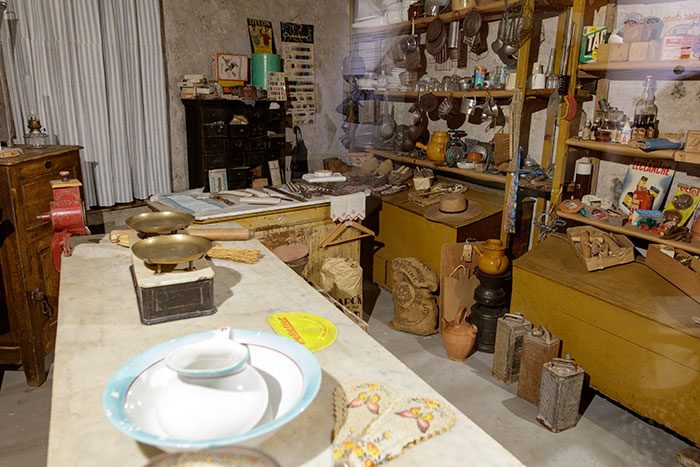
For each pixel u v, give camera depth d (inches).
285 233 133.7
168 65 157.6
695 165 98.4
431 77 166.2
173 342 38.8
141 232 67.7
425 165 162.4
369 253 171.2
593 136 115.0
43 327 112.8
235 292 61.7
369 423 36.3
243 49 167.3
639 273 101.8
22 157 105.9
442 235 141.3
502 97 146.6
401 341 132.9
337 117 185.0
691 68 93.4
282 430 35.2
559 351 110.2
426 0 156.0
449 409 38.4
